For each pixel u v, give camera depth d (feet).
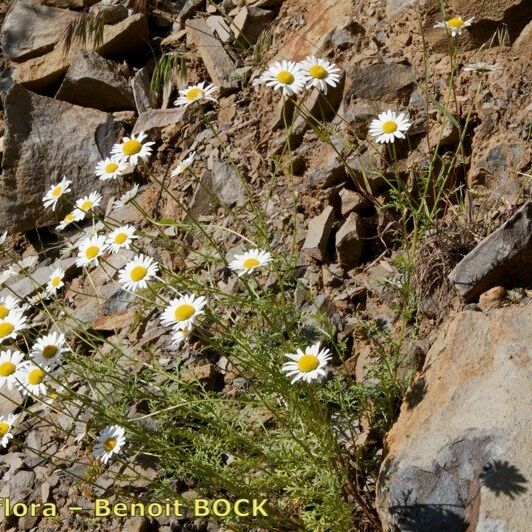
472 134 4.54
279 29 5.42
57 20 5.92
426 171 4.53
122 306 4.84
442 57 4.77
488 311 3.92
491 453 3.61
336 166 4.65
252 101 5.23
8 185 5.41
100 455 3.85
